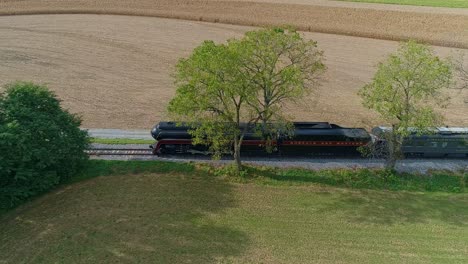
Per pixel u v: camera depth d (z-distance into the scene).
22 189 37.75
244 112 50.31
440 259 32.78
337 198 40.72
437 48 82.25
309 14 97.50
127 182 41.94
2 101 39.41
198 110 42.19
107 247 33.09
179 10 98.56
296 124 48.06
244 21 92.38
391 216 38.12
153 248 33.09
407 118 39.66
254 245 33.81
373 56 79.19
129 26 90.06
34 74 68.12
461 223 37.28
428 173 45.28
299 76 40.44
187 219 36.75
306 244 34.16
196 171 44.12
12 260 31.44
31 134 37.09
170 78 69.06
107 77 68.69
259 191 41.31
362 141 46.25
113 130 52.53
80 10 97.31
